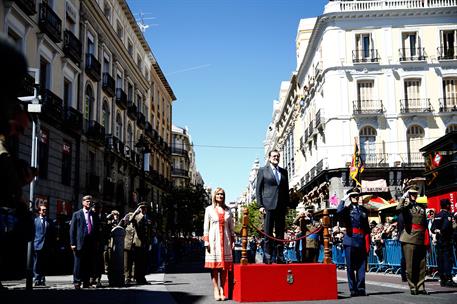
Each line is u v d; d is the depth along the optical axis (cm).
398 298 838
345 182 3506
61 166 2325
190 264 2709
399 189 3456
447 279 1115
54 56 2286
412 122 3556
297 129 5212
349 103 3600
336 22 3662
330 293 827
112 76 3359
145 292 964
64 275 1617
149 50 4578
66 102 2523
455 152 1880
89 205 1114
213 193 863
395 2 3666
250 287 799
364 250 915
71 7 2552
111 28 3234
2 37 126
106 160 3103
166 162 5625
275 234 920
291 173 5703
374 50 3625
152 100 4941
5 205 207
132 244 1245
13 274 1373
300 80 4975
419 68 3606
